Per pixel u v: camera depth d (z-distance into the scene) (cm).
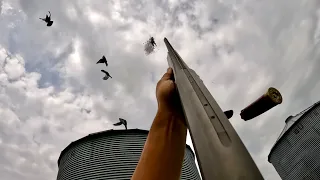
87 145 296
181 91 26
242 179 16
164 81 31
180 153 28
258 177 16
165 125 29
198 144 20
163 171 27
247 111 32
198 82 25
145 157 28
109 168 270
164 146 28
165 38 37
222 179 17
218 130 19
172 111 30
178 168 28
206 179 17
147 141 29
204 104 22
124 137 295
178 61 31
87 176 270
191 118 22
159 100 30
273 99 30
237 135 18
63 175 292
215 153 18
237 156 17
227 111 32
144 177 27
